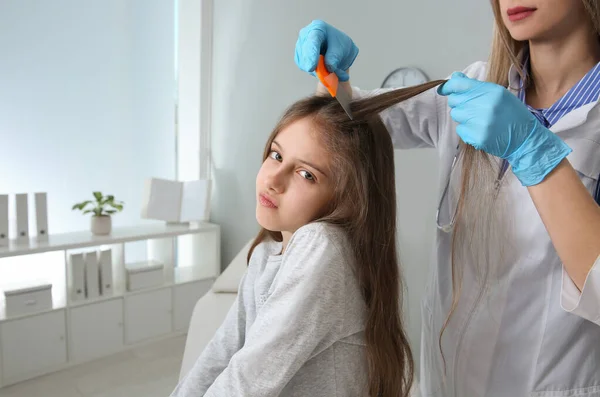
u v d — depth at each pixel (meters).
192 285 2.81
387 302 0.65
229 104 2.96
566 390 0.75
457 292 0.81
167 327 2.72
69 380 2.25
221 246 3.14
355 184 0.63
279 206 0.65
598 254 0.53
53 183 2.55
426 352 0.96
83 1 2.55
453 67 1.85
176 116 3.10
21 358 2.22
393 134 1.04
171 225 2.87
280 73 2.61
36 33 2.40
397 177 2.09
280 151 0.65
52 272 2.53
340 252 0.59
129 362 2.45
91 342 2.44
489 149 0.58
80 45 2.57
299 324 0.55
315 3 2.37
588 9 0.64
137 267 2.61
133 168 2.88
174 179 3.12
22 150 2.42
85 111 2.63
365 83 2.17
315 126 0.63
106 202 2.56
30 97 2.42
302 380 0.60
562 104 0.71
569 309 0.60
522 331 0.76
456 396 0.85
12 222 2.38
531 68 0.78
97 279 2.47
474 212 0.78
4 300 2.26
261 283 0.71
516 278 0.75
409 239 2.07
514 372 0.78
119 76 2.75
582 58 0.71
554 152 0.55
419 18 1.94
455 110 0.60
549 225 0.57
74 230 2.65
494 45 0.82
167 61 2.99
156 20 2.89
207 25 3.01
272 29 2.62
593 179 0.70
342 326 0.59
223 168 3.06
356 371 0.61
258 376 0.55
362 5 2.15
